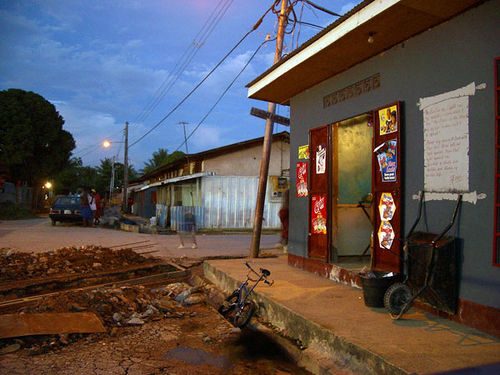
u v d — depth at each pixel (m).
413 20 5.16
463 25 4.88
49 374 4.36
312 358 4.65
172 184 23.83
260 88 8.34
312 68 7.05
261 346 5.38
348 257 8.14
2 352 4.84
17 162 34.75
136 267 9.88
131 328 5.95
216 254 12.06
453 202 4.92
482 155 4.60
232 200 19.86
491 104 4.52
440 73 5.17
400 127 5.74
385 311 5.35
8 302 6.78
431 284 4.75
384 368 3.76
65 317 5.73
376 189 6.22
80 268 9.46
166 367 4.68
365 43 5.94
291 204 8.86
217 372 4.62
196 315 6.72
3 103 34.34
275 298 6.04
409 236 5.25
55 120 37.44
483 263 4.52
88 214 22.28
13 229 19.28
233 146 20.77
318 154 7.82
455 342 4.20
